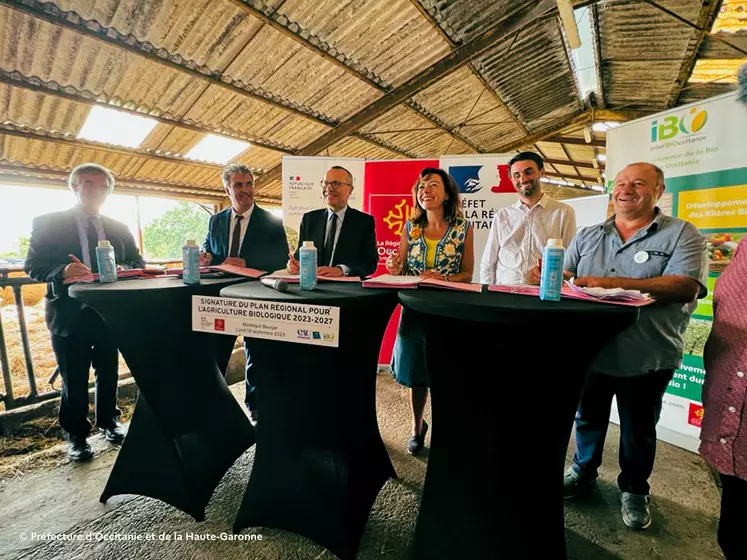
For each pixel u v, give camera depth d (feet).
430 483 3.47
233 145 15.33
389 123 16.16
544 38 12.35
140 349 4.17
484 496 3.18
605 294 2.97
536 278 4.02
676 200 6.18
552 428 3.00
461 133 18.79
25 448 6.23
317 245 5.97
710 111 5.74
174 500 4.47
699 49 12.29
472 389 3.09
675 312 4.08
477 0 9.71
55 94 9.86
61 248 5.47
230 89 11.23
